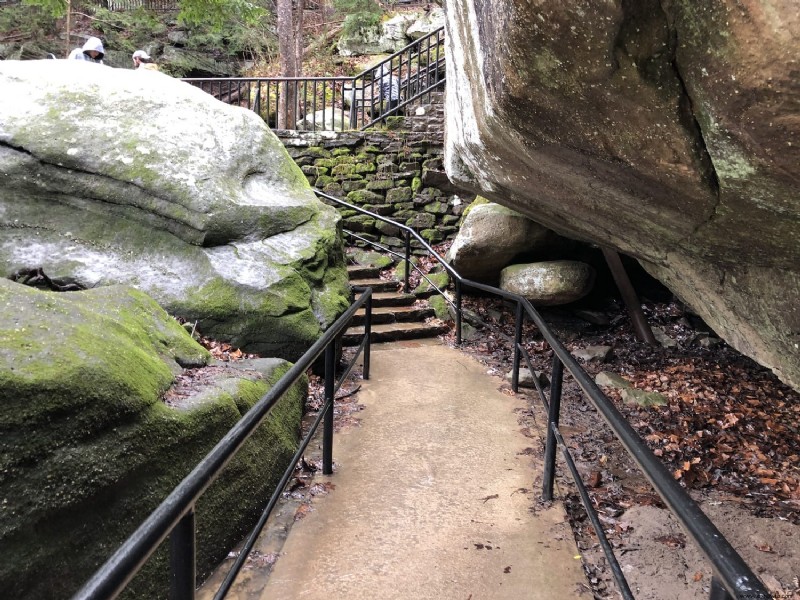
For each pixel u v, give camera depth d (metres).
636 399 5.46
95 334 2.47
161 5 17.62
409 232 7.93
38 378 1.90
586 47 1.66
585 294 7.37
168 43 16.98
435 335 7.14
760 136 1.55
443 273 8.45
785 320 2.83
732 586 0.80
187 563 1.30
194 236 4.88
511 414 4.52
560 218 4.60
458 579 2.42
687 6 1.47
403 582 2.39
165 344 3.47
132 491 2.20
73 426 1.97
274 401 1.87
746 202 2.03
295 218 5.54
